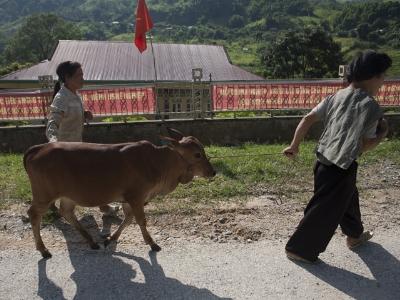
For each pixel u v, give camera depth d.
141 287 3.88
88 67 28.05
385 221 5.32
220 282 3.96
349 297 3.76
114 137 9.67
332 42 38.09
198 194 6.16
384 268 4.23
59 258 4.38
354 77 3.90
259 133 10.20
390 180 6.88
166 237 4.88
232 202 5.95
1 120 9.65
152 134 9.77
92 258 4.39
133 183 4.26
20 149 9.61
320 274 4.11
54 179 4.11
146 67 28.50
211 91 10.02
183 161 4.52
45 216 5.35
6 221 5.29
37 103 9.64
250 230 5.04
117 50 30.17
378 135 3.86
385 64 3.81
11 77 25.77
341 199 4.02
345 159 3.76
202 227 5.15
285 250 4.38
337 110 3.94
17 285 3.90
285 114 10.64
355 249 4.60
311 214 4.11
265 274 4.09
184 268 4.20
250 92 10.20
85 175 4.10
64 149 4.12
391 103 10.61
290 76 38.41
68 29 77.69
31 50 75.38
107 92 9.75
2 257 4.41
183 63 29.44
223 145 9.89
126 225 4.68
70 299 3.70
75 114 4.95
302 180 6.84
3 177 6.93
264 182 6.72
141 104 9.93
